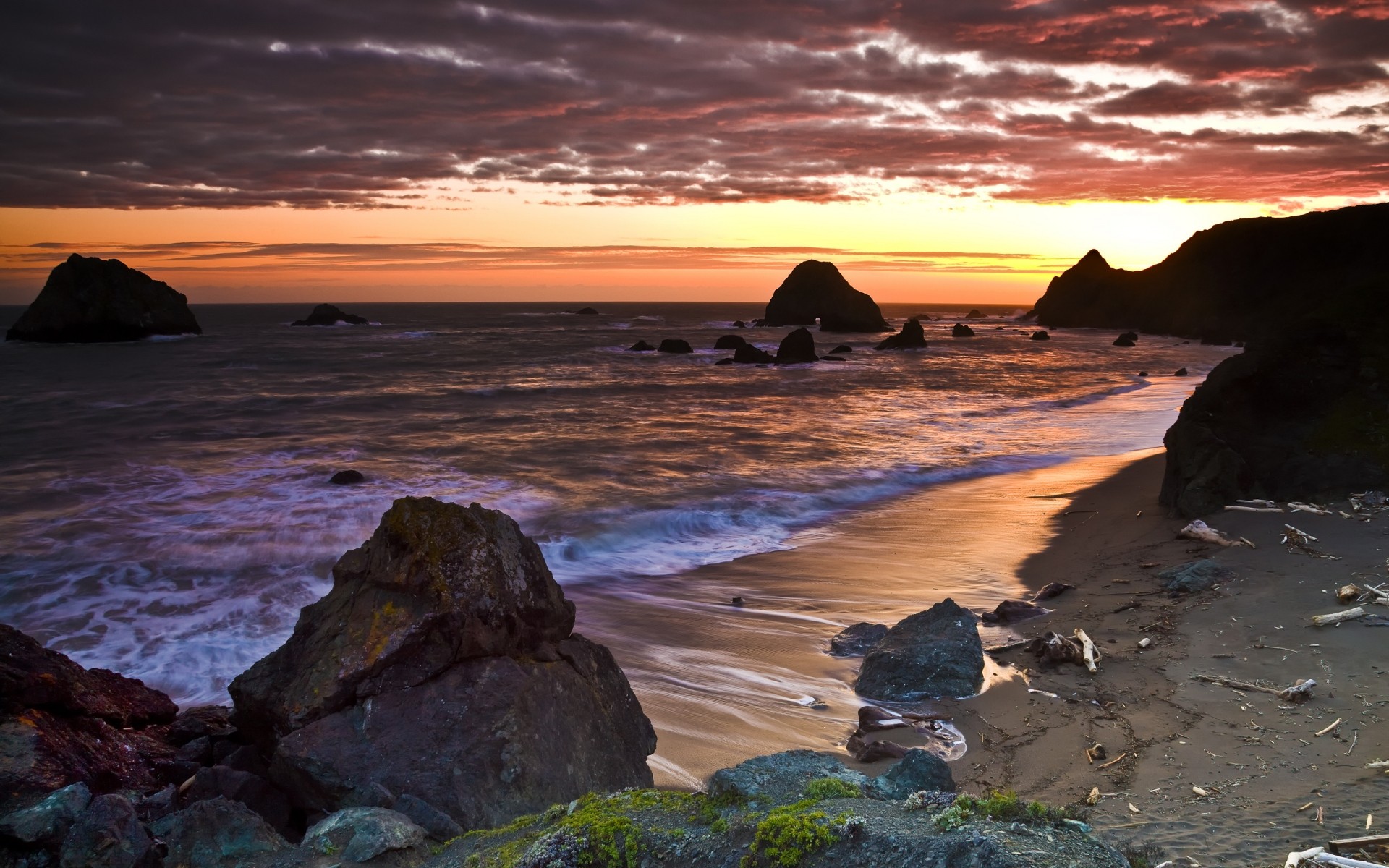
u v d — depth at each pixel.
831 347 86.06
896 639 10.25
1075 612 11.48
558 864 4.34
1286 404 16.23
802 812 4.05
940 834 3.66
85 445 27.34
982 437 28.95
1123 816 6.11
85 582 13.67
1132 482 20.08
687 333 105.75
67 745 6.68
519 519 17.69
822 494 20.34
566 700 7.11
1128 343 91.88
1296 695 7.89
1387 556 11.44
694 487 21.08
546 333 104.12
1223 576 11.78
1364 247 101.50
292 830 6.52
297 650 7.19
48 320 78.31
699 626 11.75
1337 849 5.05
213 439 28.66
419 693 6.78
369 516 17.77
